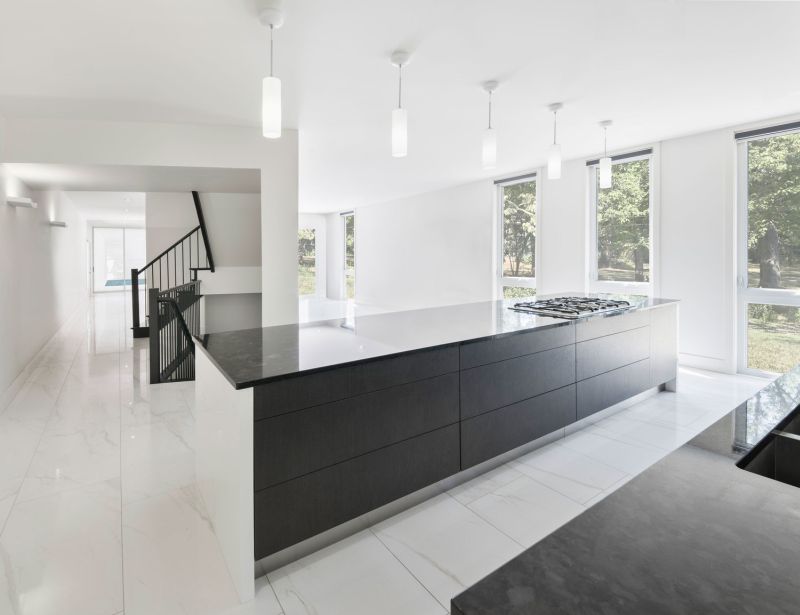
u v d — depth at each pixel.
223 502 1.92
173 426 3.40
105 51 2.92
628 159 5.62
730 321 4.84
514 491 2.48
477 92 3.71
